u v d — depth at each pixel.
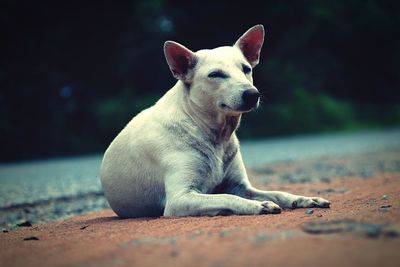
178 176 5.27
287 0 34.78
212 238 3.49
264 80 33.09
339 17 37.19
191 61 5.59
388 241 3.08
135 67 30.42
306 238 3.27
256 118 31.27
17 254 3.70
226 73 5.42
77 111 27.55
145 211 5.78
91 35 31.12
